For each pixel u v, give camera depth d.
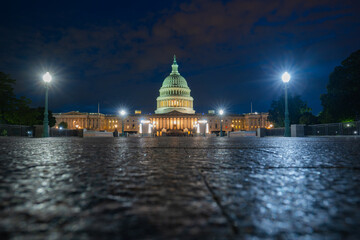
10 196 2.00
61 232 1.33
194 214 1.61
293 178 2.73
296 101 72.19
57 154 5.59
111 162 4.19
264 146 8.73
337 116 53.88
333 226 1.40
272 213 1.61
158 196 2.02
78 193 2.11
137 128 157.50
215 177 2.81
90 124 156.75
